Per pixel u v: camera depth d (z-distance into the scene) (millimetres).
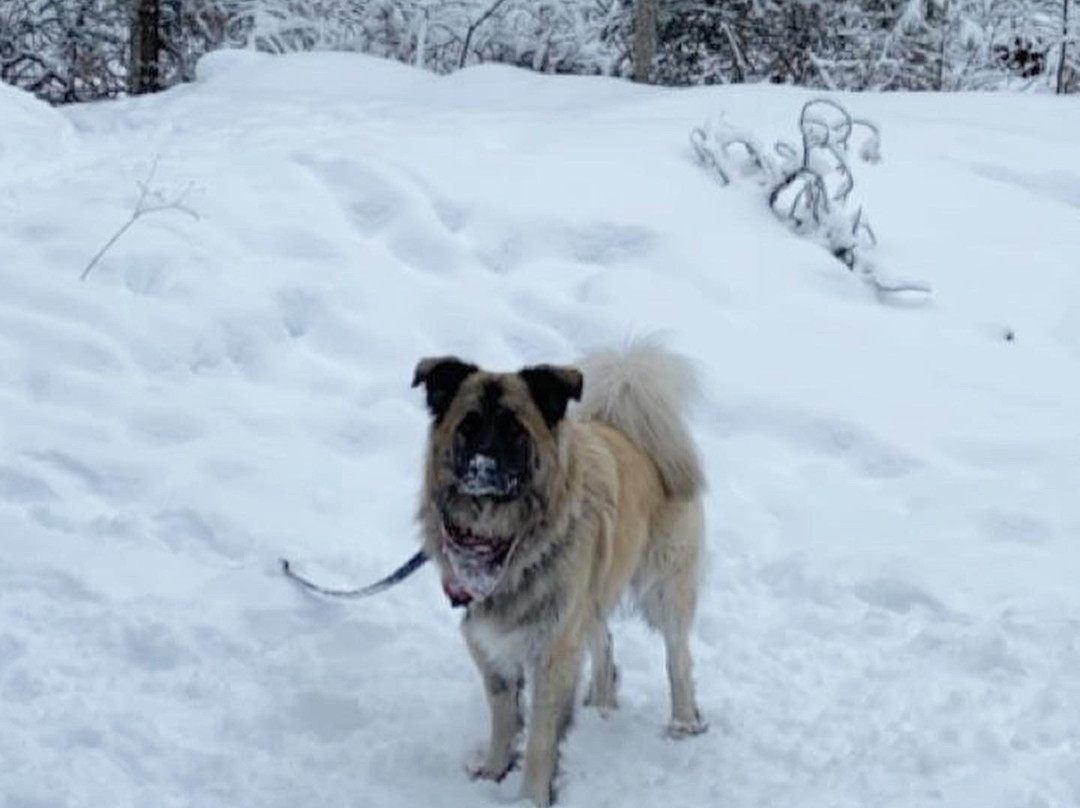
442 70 11586
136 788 3529
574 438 3598
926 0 11133
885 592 4449
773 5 11508
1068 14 11445
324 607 4250
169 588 4289
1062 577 4531
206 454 4883
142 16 11414
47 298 5445
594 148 6918
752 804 3600
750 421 5250
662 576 3887
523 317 5723
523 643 3578
